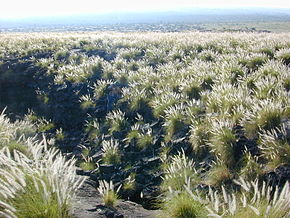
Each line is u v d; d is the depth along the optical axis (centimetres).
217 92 1030
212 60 1545
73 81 1592
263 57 1319
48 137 1233
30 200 486
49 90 1581
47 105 1478
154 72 1478
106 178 862
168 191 668
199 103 1002
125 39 2438
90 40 2450
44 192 471
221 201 591
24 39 2738
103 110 1285
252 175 643
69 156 1068
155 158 892
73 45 2303
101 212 584
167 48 1917
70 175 543
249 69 1277
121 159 930
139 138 997
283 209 451
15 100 1619
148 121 1104
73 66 1786
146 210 657
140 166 877
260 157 700
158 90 1202
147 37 2514
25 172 543
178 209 552
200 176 718
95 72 1622
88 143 1121
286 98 833
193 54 1667
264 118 762
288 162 639
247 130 780
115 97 1326
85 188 691
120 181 836
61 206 485
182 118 962
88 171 895
